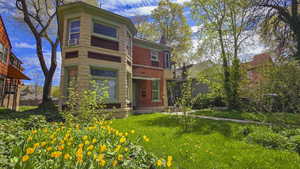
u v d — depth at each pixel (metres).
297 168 3.01
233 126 6.68
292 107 5.57
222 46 14.22
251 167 3.08
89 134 3.32
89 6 9.45
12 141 2.96
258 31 10.85
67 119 4.93
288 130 4.92
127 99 11.12
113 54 10.35
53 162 2.11
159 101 15.40
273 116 5.60
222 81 13.84
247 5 10.49
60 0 12.47
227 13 14.23
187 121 6.61
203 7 14.86
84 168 2.02
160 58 16.36
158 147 4.23
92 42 9.60
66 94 9.21
